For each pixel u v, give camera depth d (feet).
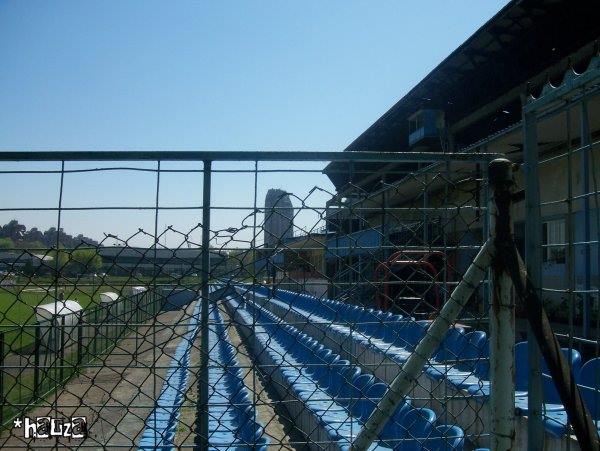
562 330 30.78
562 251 36.06
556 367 6.37
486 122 69.26
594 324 27.86
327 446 14.82
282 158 8.39
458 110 70.64
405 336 17.16
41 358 21.30
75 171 8.32
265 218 8.50
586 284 18.12
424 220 8.89
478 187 8.70
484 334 11.65
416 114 74.64
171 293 8.50
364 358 17.60
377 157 8.50
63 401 20.67
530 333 8.07
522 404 16.44
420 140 72.64
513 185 7.04
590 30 46.50
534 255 8.18
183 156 8.30
